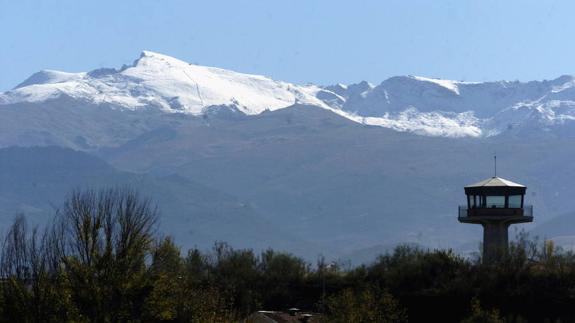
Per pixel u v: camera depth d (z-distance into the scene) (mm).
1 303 156375
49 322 158375
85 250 168750
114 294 169125
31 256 161125
